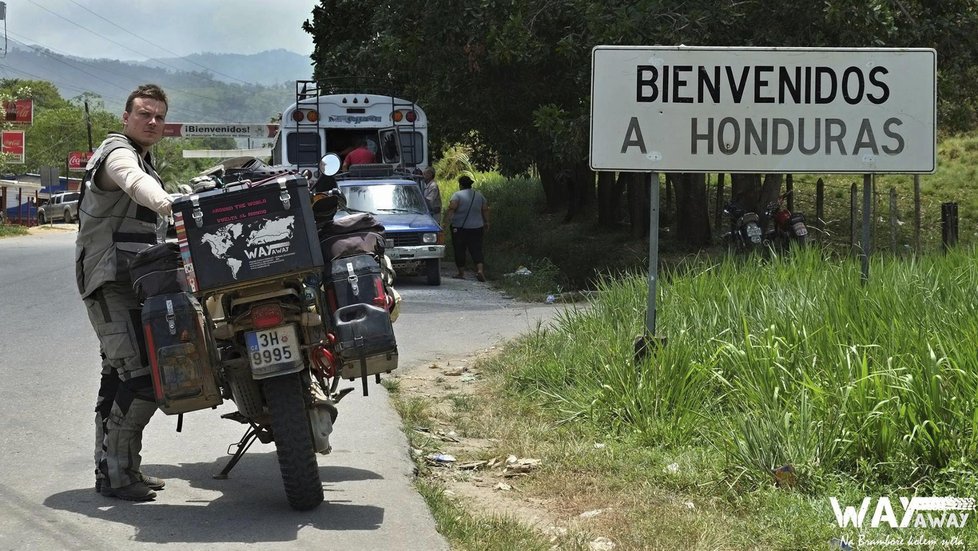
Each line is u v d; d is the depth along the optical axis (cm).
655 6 1725
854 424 580
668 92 784
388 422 725
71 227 4591
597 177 2856
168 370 491
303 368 514
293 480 511
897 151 802
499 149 2278
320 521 509
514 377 851
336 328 509
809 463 558
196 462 626
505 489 595
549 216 2986
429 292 1672
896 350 639
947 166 3152
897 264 934
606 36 1720
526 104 2128
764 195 1983
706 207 2147
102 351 538
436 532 496
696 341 757
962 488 518
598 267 1986
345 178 1969
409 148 2095
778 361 673
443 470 634
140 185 490
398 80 2497
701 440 657
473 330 1206
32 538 475
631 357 757
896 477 547
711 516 524
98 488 548
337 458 632
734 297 818
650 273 774
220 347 522
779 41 1744
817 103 796
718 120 788
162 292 496
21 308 1346
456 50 1967
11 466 601
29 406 761
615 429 691
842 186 2855
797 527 498
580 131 1830
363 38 2870
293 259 486
